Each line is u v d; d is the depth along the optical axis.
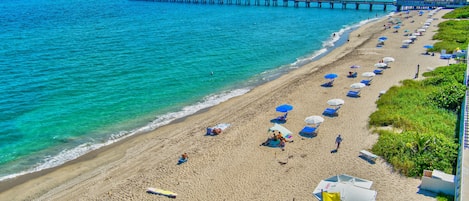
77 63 58.94
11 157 31.56
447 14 109.56
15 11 127.75
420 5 135.62
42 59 61.03
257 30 93.25
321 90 45.19
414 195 23.42
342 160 28.06
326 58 64.50
